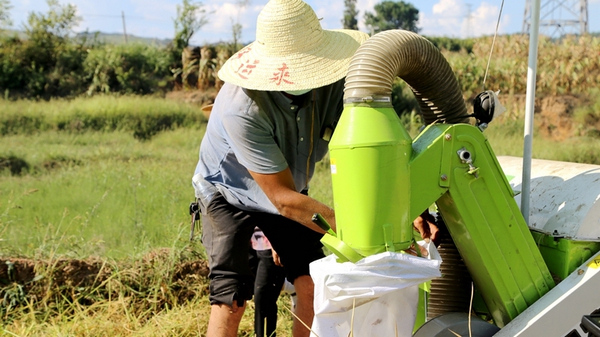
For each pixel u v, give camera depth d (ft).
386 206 7.38
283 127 9.33
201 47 73.82
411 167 7.49
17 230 19.02
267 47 8.76
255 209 9.87
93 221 20.83
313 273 7.84
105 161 35.76
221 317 9.84
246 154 8.98
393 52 7.54
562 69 55.72
